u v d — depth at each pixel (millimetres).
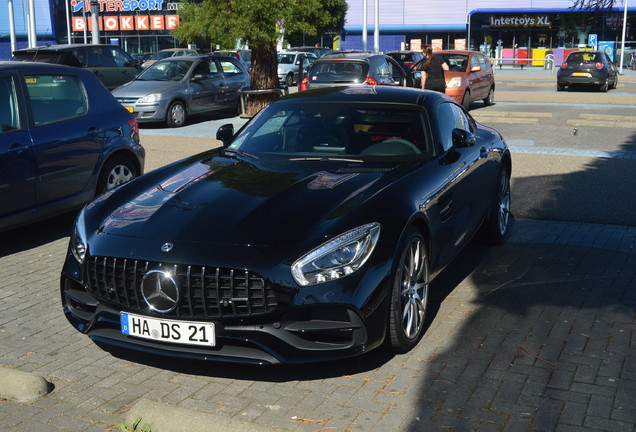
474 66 17625
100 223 4141
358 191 4156
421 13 48438
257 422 3412
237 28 14742
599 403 3492
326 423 3385
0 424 3449
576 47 44031
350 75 14688
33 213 6465
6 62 6680
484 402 3535
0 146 6137
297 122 5215
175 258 3646
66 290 4152
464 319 4621
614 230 6711
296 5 15016
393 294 3879
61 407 3613
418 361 4016
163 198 4258
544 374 3814
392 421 3387
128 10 49156
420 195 4328
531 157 10633
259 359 3609
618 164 9922
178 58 16484
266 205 3998
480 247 6258
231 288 3578
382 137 4977
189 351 3705
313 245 3648
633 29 42125
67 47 17859
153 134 14219
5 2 50250
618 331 4352
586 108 17953
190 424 3248
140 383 3861
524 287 5199
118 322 3861
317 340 3697
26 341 4445
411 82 17594
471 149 5531
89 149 6965
